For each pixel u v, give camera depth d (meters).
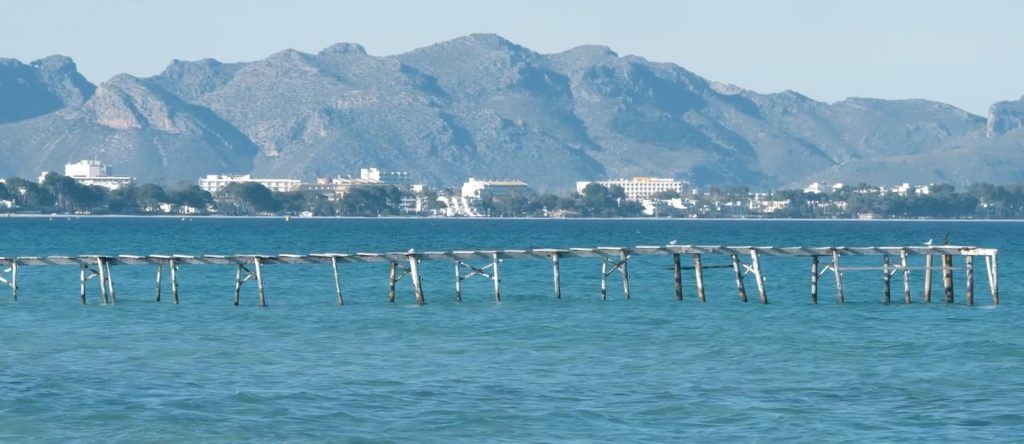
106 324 111.06
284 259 128.12
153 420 64.69
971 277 130.38
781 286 165.25
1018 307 128.50
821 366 85.06
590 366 84.94
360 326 109.12
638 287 162.00
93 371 81.44
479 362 86.69
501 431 63.12
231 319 115.38
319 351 92.38
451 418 65.94
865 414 67.44
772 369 83.62
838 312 123.00
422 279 174.75
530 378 79.44
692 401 71.06
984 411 68.19
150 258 131.00
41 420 64.75
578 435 62.34
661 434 62.62
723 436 62.16
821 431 63.09
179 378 78.50
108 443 60.19
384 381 77.69
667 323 112.50
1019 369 83.38
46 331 105.31
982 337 101.50
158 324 111.12
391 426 64.12
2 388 73.75
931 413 67.69
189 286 161.50
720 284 168.88
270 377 79.19
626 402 70.75
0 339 99.12
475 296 146.00
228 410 67.50
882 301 138.12
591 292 153.25
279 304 133.00
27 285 160.38
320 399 71.00
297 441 60.69
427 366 84.62
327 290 155.12
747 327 109.25
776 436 62.12
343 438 61.38
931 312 123.00
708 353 91.62
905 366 84.94
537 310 124.69
